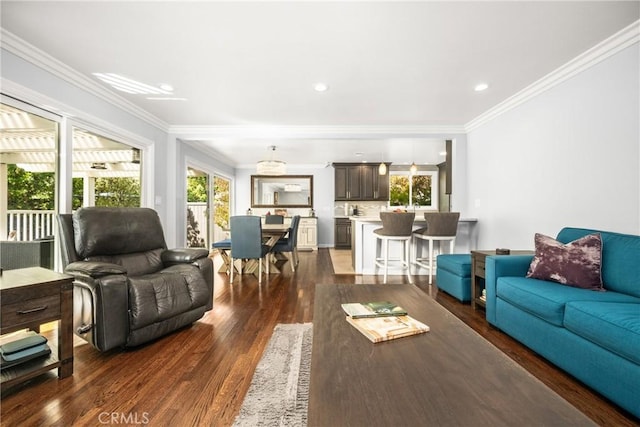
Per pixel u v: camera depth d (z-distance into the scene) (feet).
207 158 20.20
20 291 4.87
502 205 11.39
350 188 25.16
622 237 6.28
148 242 8.77
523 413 2.48
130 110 11.16
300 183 26.43
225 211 25.35
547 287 6.27
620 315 4.51
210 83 9.30
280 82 9.23
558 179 8.70
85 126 9.22
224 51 7.42
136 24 6.31
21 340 5.39
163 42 7.00
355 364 3.30
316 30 6.53
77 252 7.21
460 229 14.06
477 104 11.20
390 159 23.68
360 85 9.47
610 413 4.45
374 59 7.82
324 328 4.38
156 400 4.78
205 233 21.24
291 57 7.72
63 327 5.40
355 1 5.63
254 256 12.95
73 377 5.45
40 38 6.82
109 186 10.71
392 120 13.24
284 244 15.58
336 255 21.36
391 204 26.18
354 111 11.99
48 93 7.77
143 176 12.54
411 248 14.32
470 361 3.37
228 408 4.59
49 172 8.27
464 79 9.04
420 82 9.24
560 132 8.61
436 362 3.35
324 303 5.58
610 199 7.16
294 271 15.47
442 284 11.24
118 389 5.08
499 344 6.86
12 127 7.44
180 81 9.15
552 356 5.66
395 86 9.55
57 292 5.33
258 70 8.45
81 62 7.95
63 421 4.30
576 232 7.34
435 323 4.57
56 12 5.90
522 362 6.02
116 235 7.86
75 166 9.20
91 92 9.25
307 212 26.37
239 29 6.50
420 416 2.44
